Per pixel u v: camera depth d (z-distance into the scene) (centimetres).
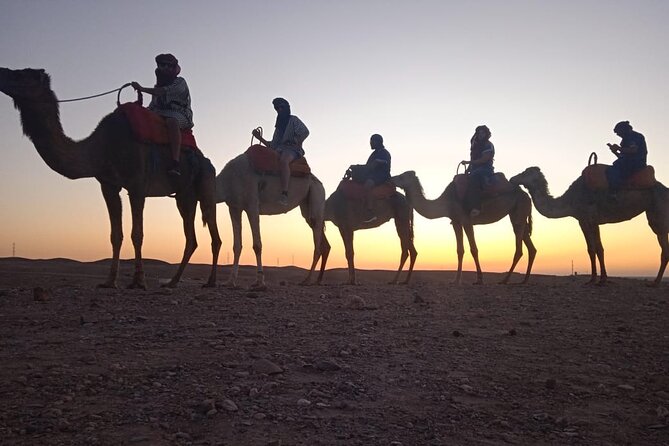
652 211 1433
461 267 1584
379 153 1598
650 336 750
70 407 406
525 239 1648
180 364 519
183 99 1034
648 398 505
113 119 961
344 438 381
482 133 1600
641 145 1436
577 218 1500
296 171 1235
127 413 399
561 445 396
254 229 1156
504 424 426
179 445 354
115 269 1005
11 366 496
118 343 589
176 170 1005
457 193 1567
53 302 824
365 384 498
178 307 812
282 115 1278
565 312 936
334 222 1565
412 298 1077
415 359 591
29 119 877
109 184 973
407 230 1606
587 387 532
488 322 828
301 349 596
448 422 425
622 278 1980
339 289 1207
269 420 402
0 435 354
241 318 754
